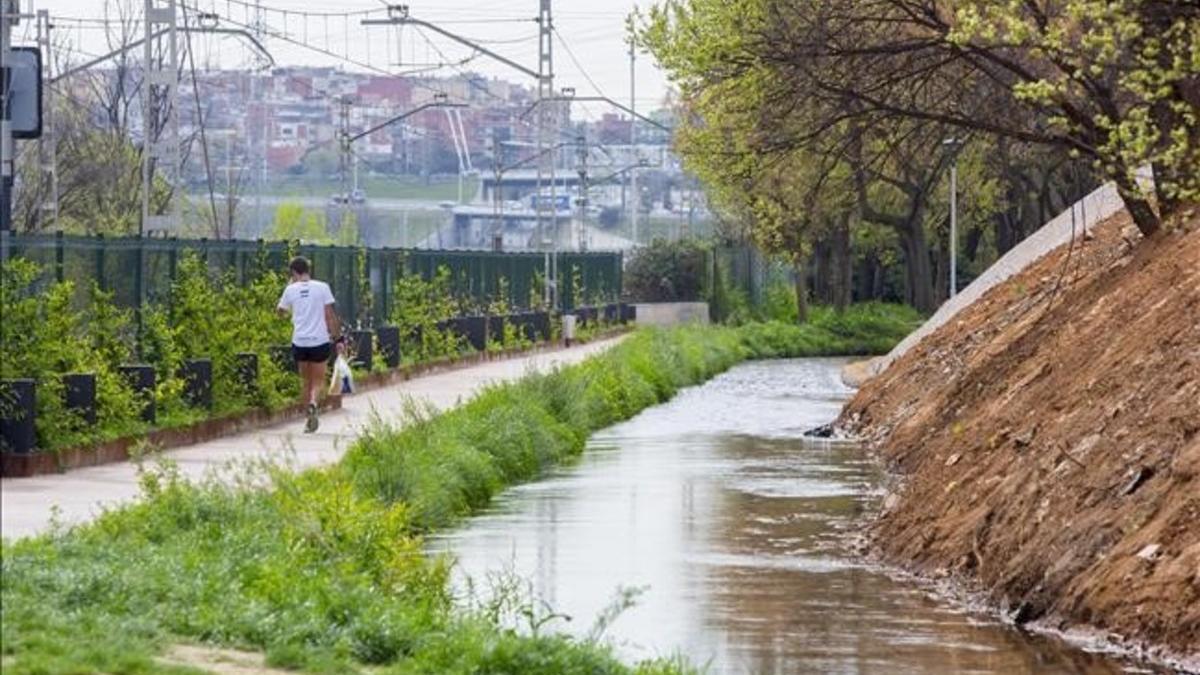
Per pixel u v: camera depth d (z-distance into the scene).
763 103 49.97
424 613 22.69
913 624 27.61
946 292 146.12
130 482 33.62
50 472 35.28
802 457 52.19
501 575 30.61
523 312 104.62
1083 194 104.06
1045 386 37.50
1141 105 42.81
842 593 30.22
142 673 18.02
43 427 35.91
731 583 31.12
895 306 150.38
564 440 53.41
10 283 37.06
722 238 163.12
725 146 51.09
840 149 51.22
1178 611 24.81
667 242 163.88
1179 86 39.41
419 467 38.56
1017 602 28.34
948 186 118.12
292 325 52.88
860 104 49.84
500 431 47.31
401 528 29.66
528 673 21.02
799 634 26.88
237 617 20.88
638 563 33.00
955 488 34.62
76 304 42.03
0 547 21.84
